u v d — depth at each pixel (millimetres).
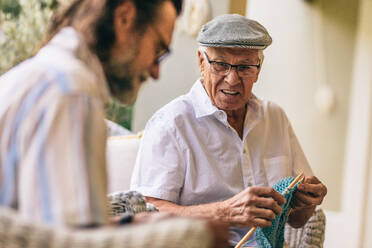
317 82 4508
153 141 1924
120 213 1505
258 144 2035
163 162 1892
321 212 2025
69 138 884
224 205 1752
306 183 1882
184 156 1918
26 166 879
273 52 4438
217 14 3277
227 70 1860
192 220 834
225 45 1811
